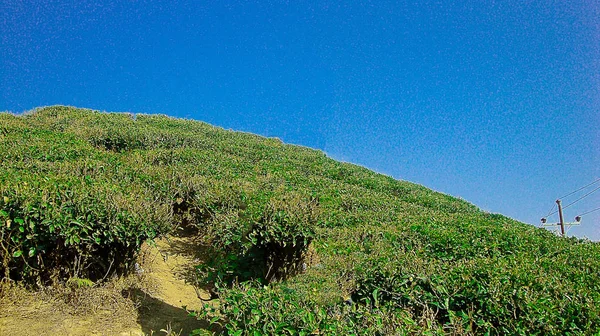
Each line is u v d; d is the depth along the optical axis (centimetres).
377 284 678
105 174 1062
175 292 734
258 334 486
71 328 574
